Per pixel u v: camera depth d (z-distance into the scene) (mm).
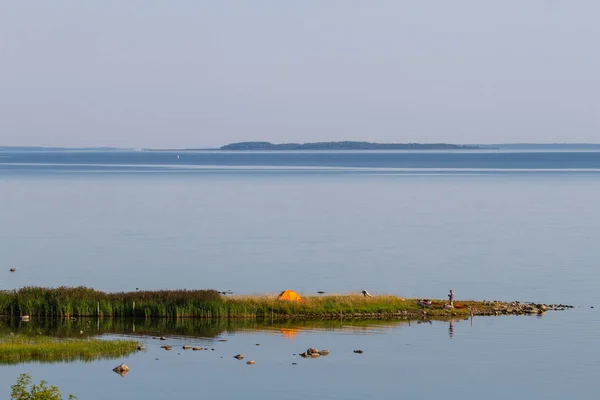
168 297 105938
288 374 82875
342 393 77750
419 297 121688
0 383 77188
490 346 93438
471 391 78750
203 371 83375
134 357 87500
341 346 92812
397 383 80750
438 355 89875
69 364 84688
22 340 90250
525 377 82875
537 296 123000
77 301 104188
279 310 105375
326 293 123250
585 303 117438
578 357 89375
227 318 103938
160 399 75125
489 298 121625
